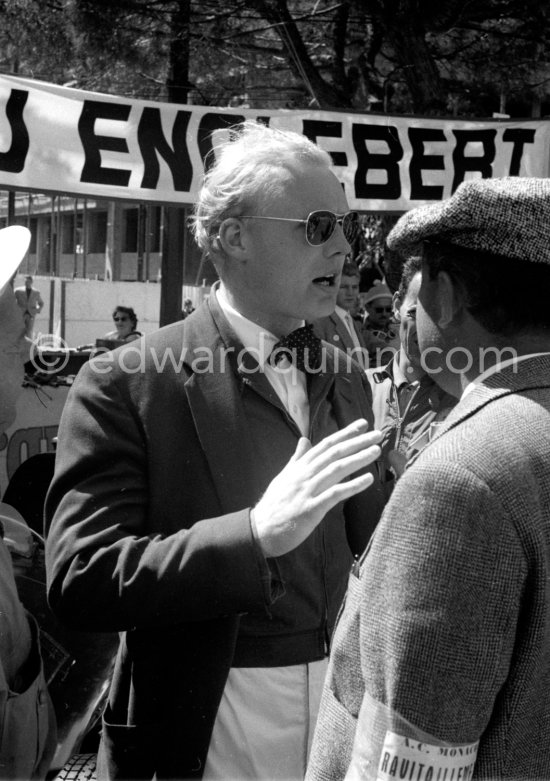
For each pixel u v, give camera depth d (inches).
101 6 305.0
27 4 311.6
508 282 47.8
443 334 50.8
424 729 42.9
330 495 61.2
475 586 42.6
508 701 44.3
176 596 63.7
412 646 43.0
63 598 66.7
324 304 75.0
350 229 75.3
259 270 73.5
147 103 196.2
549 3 332.5
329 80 441.1
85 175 195.3
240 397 73.4
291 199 72.1
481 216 46.6
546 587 43.4
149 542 67.2
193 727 69.6
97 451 70.1
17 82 189.8
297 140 74.6
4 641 66.4
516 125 223.5
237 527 63.6
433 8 323.0
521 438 44.7
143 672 71.3
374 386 119.3
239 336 75.5
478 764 44.7
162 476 71.1
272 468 73.3
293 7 396.8
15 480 140.8
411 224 50.5
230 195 73.1
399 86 433.7
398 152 220.8
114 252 809.5
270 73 433.4
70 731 82.5
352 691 50.8
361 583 48.9
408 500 44.8
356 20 399.9
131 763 72.2
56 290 614.2
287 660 73.2
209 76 381.1
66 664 82.5
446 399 103.7
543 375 47.5
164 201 198.8
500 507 42.9
